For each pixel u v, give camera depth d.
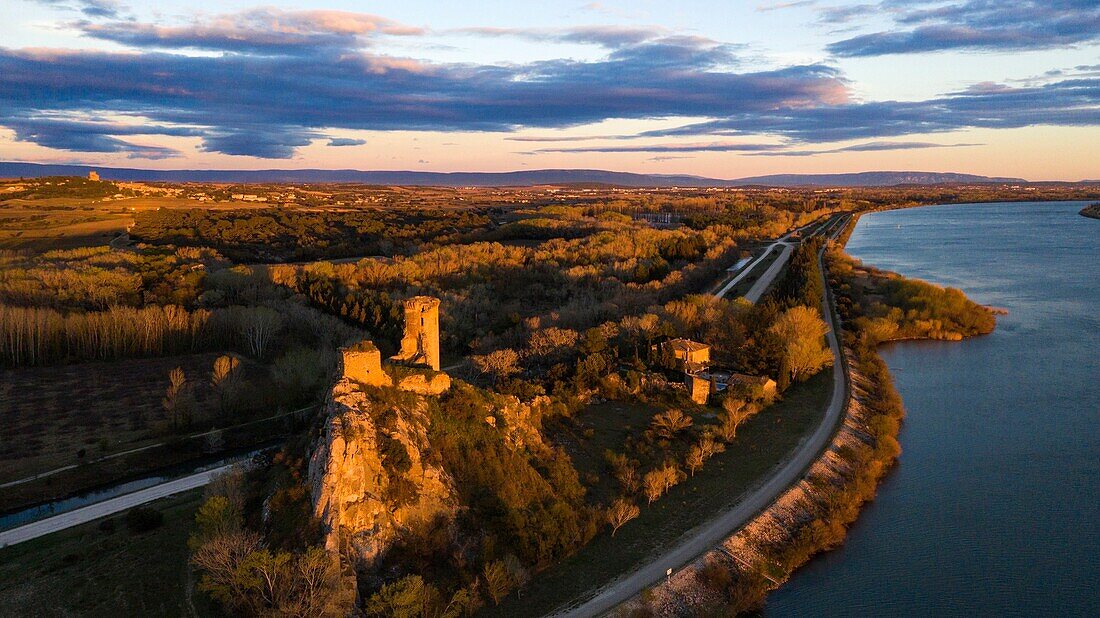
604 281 196.88
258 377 128.00
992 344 165.00
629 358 131.75
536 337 129.62
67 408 111.56
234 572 56.97
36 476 92.12
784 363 124.00
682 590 67.88
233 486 73.75
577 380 111.44
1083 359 151.38
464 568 66.00
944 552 79.31
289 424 112.56
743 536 77.19
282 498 66.88
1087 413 119.88
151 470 98.50
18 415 107.88
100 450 99.31
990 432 112.38
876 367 140.12
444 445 75.81
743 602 68.75
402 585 58.38
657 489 83.12
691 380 116.75
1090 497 90.94
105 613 57.59
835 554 79.25
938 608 70.06
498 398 90.56
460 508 70.56
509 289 198.62
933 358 154.62
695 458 91.31
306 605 55.12
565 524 73.31
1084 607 70.31
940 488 93.88
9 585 62.09
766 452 98.06
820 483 90.06
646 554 73.06
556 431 97.69
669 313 149.25
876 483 94.94
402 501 67.00
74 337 132.50
